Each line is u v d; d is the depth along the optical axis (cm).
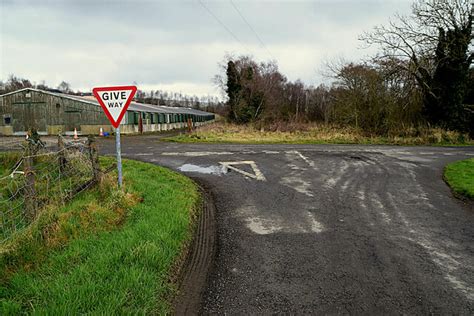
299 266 402
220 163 1190
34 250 409
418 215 611
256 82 4178
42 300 302
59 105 3003
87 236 456
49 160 896
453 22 2259
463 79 2325
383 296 336
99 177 758
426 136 2127
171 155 1415
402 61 2417
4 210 627
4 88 7269
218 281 364
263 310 310
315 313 306
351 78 2906
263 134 2431
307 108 4094
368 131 2497
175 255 413
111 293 306
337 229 532
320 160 1269
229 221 570
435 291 347
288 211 628
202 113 7288
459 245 473
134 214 555
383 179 925
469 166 1128
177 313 304
